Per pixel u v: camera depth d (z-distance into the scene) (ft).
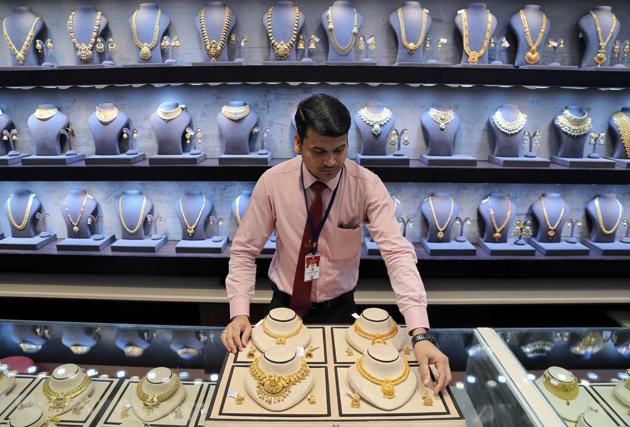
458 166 6.95
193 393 3.32
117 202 7.95
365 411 2.80
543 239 7.38
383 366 2.97
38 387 3.41
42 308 8.36
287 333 3.46
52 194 8.01
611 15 7.01
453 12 7.35
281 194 4.08
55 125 7.16
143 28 6.96
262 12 7.38
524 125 7.15
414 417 2.75
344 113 3.20
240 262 4.09
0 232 7.98
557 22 7.42
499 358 3.44
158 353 3.70
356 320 3.66
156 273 7.17
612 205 7.41
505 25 7.40
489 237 7.44
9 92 7.75
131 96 7.73
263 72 6.54
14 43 7.02
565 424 2.78
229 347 3.44
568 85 6.66
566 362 3.55
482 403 3.21
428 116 7.19
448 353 3.60
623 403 3.13
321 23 7.20
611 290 7.34
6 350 3.78
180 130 7.12
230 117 7.01
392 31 7.45
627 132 7.20
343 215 4.12
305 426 2.69
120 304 8.49
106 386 3.42
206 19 6.91
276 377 2.92
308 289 4.27
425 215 7.46
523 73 6.57
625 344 3.74
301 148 3.44
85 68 6.63
